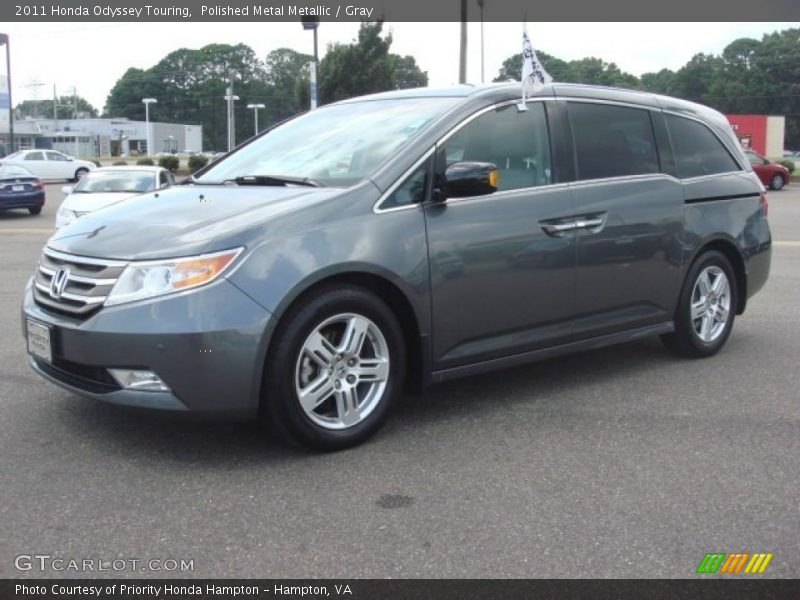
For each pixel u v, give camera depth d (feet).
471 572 9.57
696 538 10.41
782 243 43.01
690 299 18.53
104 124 292.81
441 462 12.84
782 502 11.48
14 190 64.08
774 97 321.93
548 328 15.67
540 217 15.16
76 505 11.17
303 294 12.50
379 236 13.12
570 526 10.70
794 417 15.16
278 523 10.73
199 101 348.79
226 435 13.82
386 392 13.57
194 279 11.74
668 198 17.66
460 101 15.08
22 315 13.85
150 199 14.76
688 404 15.90
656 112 18.29
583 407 15.67
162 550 10.01
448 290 13.94
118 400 12.00
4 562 9.71
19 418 14.53
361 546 10.14
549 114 16.12
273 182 14.53
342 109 17.06
